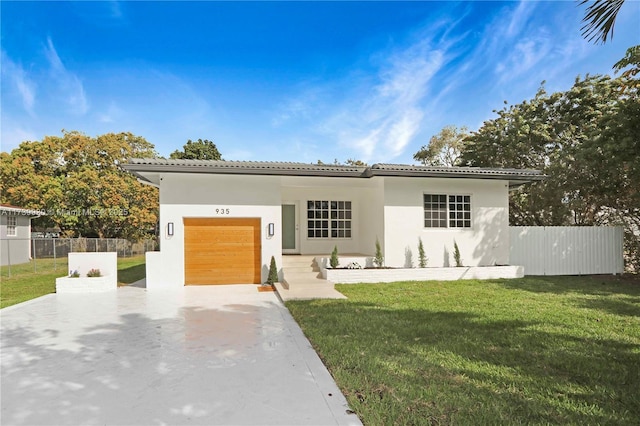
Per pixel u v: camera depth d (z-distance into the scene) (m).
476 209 12.34
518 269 11.82
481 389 3.59
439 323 6.12
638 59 9.13
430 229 11.91
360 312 7.00
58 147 27.06
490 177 11.55
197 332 5.80
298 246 13.69
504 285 10.27
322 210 13.91
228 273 10.78
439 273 11.18
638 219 13.58
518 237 12.73
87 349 4.96
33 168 26.39
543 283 10.66
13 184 25.62
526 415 3.11
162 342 5.27
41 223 28.19
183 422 3.03
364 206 13.48
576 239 12.91
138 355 4.71
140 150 29.91
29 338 5.52
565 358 4.43
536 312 6.95
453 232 12.11
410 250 11.70
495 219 12.48
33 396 3.54
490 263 12.38
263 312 7.25
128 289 10.16
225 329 5.98
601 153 11.94
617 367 4.16
